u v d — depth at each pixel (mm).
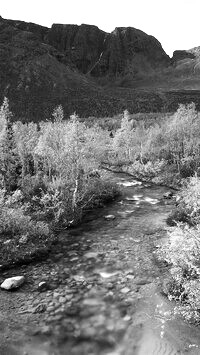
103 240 15703
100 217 19250
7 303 10516
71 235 16328
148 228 17266
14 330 9297
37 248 13914
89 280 11961
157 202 22359
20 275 12250
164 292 10906
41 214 17453
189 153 31688
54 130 23719
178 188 26000
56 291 11242
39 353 8492
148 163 31844
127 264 13164
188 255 10398
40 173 23188
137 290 11250
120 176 31594
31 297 10867
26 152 25297
